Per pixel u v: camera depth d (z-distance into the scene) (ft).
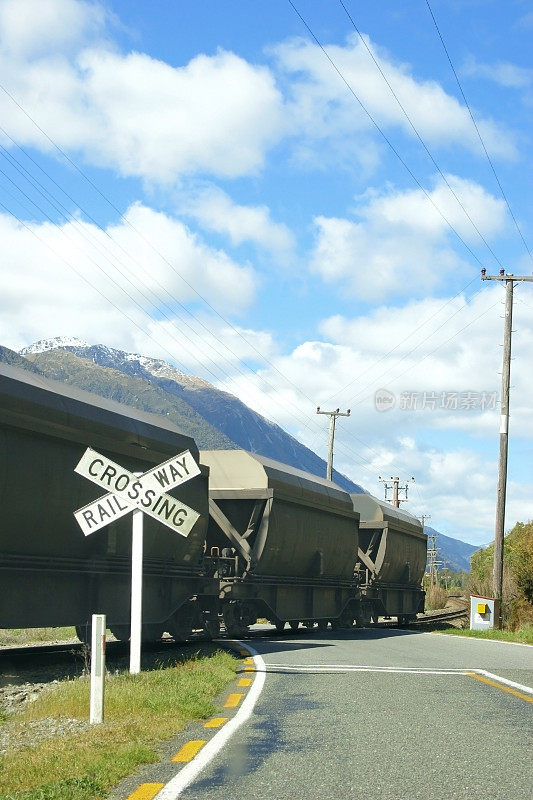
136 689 35.04
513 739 26.81
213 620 78.69
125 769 22.22
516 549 115.96
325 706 33.53
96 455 41.60
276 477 91.30
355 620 117.91
